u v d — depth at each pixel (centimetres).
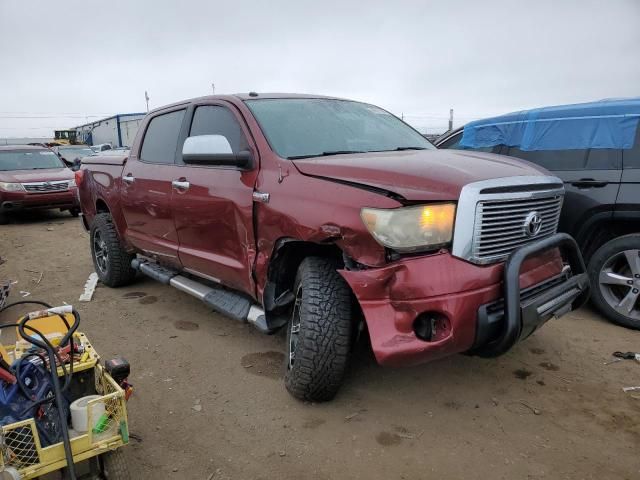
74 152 2183
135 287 600
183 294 568
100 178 581
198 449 292
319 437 299
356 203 283
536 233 310
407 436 298
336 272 309
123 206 530
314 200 305
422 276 267
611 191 441
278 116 388
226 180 378
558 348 407
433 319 272
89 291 582
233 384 363
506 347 279
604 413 316
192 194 411
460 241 272
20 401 235
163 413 329
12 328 477
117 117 4231
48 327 289
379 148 389
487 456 279
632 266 434
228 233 380
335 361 303
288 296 352
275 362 396
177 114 475
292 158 347
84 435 229
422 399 336
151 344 435
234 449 291
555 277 323
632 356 387
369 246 277
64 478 239
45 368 251
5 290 528
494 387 350
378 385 354
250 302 383
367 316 277
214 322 482
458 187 274
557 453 279
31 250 848
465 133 563
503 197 284
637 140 437
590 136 461
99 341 444
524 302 289
